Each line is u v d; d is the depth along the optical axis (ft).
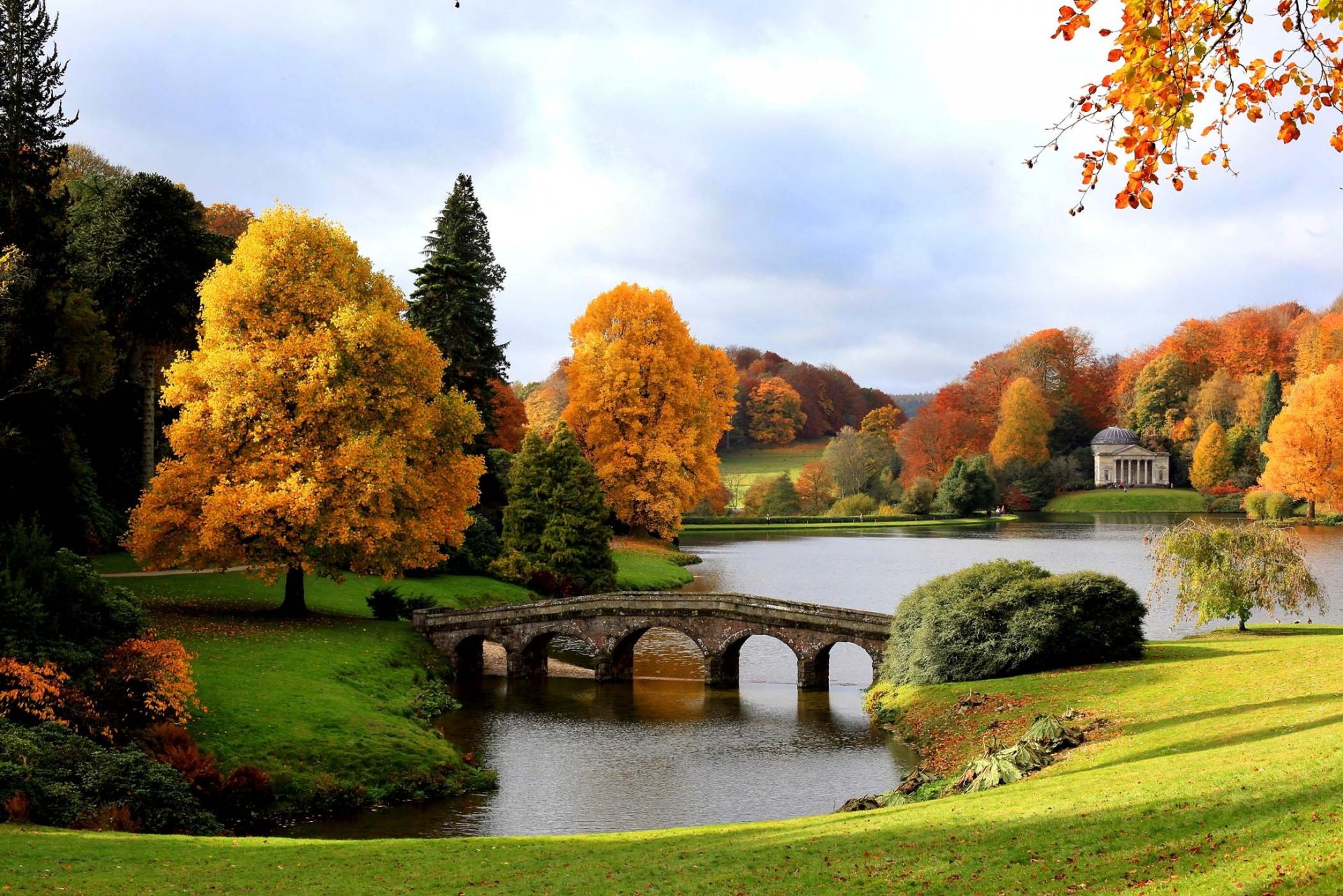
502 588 201.67
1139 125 33.88
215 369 135.64
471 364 222.28
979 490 497.87
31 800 70.74
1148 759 72.33
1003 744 93.15
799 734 121.39
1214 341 535.60
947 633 125.59
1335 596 193.88
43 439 129.70
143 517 138.41
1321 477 344.08
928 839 56.08
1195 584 132.46
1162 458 527.81
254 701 108.78
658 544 302.66
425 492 149.07
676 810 94.17
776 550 350.64
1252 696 88.28
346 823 90.22
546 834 87.40
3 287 125.08
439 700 135.13
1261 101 34.45
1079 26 32.94
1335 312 488.85
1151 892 42.60
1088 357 604.49
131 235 176.96
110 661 91.81
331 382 139.23
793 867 54.39
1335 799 49.26
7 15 148.46
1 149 146.72
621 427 286.05
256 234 143.64
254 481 134.41
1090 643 120.06
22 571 89.81
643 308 284.61
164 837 67.72
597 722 129.18
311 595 170.71
